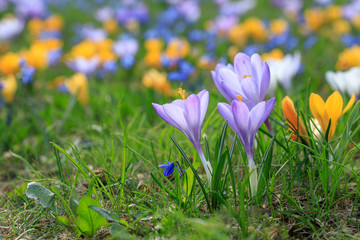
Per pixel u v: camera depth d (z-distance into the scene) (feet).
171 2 10.65
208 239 2.77
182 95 2.89
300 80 4.79
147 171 3.37
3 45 8.42
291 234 2.92
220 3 10.96
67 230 3.01
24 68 4.84
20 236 3.01
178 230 2.84
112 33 9.07
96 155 3.51
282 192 3.04
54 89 5.80
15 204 3.24
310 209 2.95
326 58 6.32
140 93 4.97
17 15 10.55
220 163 2.90
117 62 6.46
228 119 2.87
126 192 3.13
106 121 4.07
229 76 2.95
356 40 6.68
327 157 3.04
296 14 9.50
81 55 5.50
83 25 10.37
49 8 12.84
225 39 7.68
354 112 3.05
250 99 2.93
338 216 2.97
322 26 8.25
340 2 10.96
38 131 4.18
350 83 3.53
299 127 3.05
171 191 3.04
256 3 11.96
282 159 3.18
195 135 2.89
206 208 3.02
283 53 6.72
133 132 3.67
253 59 2.97
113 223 2.90
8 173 3.69
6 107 4.63
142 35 8.77
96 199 3.02
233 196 3.04
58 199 3.12
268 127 3.06
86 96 4.65
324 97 4.43
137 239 2.84
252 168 2.90
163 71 5.66
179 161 3.12
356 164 3.30
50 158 3.69
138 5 10.84
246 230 2.86
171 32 8.66
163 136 3.62
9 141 3.95
